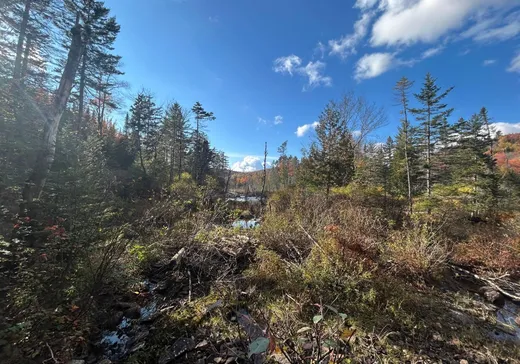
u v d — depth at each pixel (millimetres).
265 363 2170
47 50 10531
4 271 2650
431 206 10664
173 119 25766
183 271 4602
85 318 2805
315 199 9742
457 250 5914
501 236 6875
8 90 6180
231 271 4531
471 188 14172
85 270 3125
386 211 9695
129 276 3861
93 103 15703
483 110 22641
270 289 3717
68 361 2223
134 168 18156
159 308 3482
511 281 4781
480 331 3029
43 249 2898
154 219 6965
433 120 17188
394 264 4391
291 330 2588
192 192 11938
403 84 16906
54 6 8406
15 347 2029
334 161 12680
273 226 5969
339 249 4219
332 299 3312
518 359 2555
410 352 2529
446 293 4023
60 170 4168
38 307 2309
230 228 6980
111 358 2492
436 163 18438
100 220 3826
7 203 3982
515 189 17375
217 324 2891
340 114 15875
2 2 8719
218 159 34781
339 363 1939
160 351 2527
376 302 3297
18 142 5254
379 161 17750
